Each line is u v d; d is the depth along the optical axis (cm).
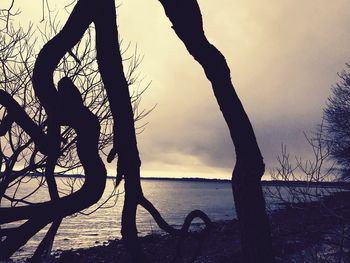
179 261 163
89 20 164
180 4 174
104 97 516
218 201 14700
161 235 3522
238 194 178
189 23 174
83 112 152
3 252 133
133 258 157
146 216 7100
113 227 6469
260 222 174
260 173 178
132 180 167
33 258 139
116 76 169
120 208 10394
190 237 165
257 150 179
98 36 168
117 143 168
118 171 168
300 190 524
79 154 150
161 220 164
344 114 1282
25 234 136
